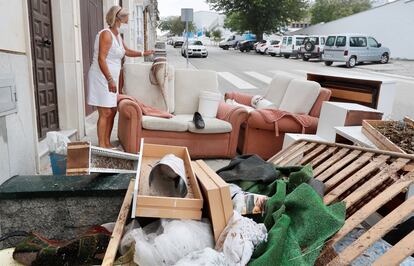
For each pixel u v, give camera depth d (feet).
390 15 70.08
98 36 11.80
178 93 15.23
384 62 56.13
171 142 12.78
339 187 7.29
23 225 6.59
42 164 10.51
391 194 6.43
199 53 69.56
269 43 82.58
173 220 5.51
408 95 28.35
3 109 7.45
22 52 8.55
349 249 5.51
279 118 13.16
